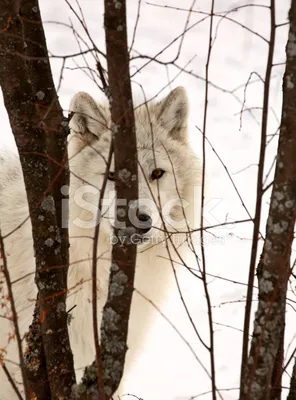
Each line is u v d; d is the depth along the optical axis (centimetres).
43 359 435
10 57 407
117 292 395
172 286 774
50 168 438
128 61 363
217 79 1850
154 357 881
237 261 1146
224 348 902
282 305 383
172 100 799
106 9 355
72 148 748
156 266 735
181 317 984
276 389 420
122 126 371
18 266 684
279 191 370
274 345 382
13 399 721
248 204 1263
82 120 744
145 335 758
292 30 354
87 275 679
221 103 1734
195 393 794
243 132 1588
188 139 822
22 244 686
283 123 364
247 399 382
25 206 694
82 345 684
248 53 1995
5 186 741
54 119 434
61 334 421
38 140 419
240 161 1451
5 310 671
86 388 397
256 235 372
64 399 414
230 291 1048
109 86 371
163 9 2272
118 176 383
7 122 1452
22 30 410
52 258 419
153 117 802
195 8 2203
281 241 372
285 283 381
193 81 1848
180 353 894
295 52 354
